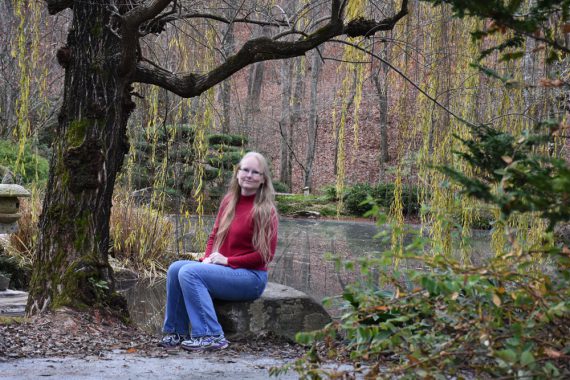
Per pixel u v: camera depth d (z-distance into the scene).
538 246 2.60
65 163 5.64
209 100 8.44
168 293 5.11
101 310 5.54
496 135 2.40
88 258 5.59
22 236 10.12
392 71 7.39
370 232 19.36
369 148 29.94
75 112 5.71
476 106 6.78
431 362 2.50
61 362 4.24
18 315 6.57
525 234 5.98
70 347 4.71
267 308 5.32
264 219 5.14
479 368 2.46
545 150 5.50
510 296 2.55
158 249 11.36
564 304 2.23
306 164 31.72
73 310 5.43
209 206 18.30
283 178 31.84
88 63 5.70
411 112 7.32
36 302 5.54
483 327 2.39
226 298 5.14
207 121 8.51
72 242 5.59
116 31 5.76
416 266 5.32
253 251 5.20
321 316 5.45
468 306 2.62
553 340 2.46
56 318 5.26
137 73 5.93
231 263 5.12
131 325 5.67
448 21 6.78
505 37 6.22
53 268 5.57
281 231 19.62
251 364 4.39
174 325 5.09
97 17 5.71
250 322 5.27
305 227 20.95
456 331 2.70
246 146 18.66
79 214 5.63
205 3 7.77
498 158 2.36
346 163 29.89
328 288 10.19
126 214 11.27
